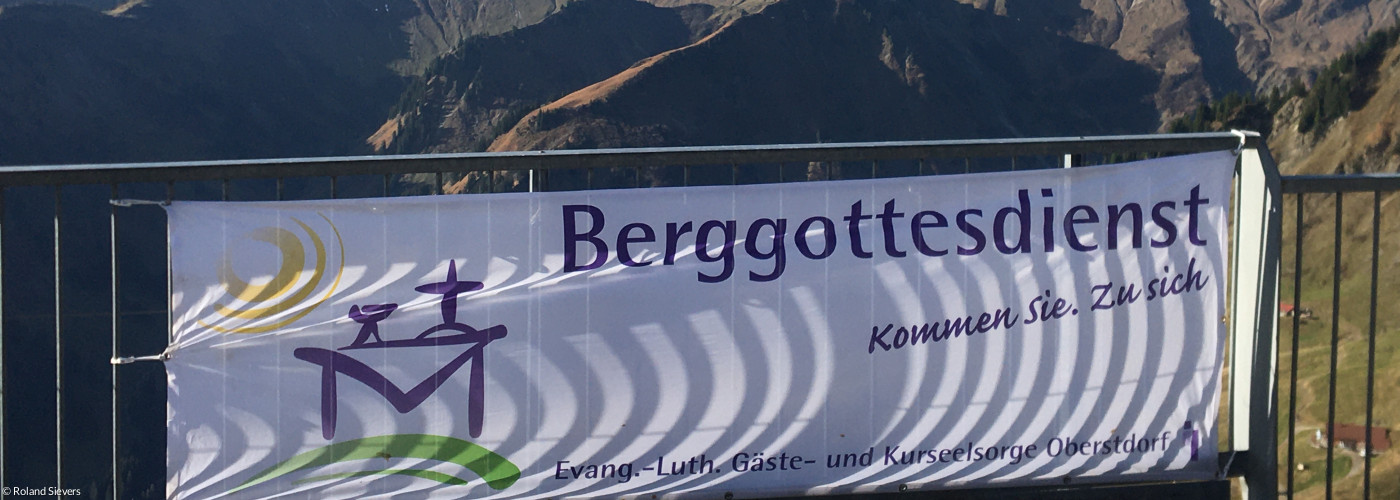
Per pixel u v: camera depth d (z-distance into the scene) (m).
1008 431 3.33
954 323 3.27
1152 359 3.36
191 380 3.02
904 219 3.22
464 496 3.15
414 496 3.14
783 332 3.21
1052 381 3.33
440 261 3.09
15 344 75.12
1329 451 3.21
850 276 3.22
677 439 3.21
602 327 3.16
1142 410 3.37
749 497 3.25
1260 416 3.37
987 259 3.27
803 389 3.23
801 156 3.13
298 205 3.02
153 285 93.19
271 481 3.07
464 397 3.13
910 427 3.29
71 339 80.00
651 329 3.17
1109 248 3.32
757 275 3.19
